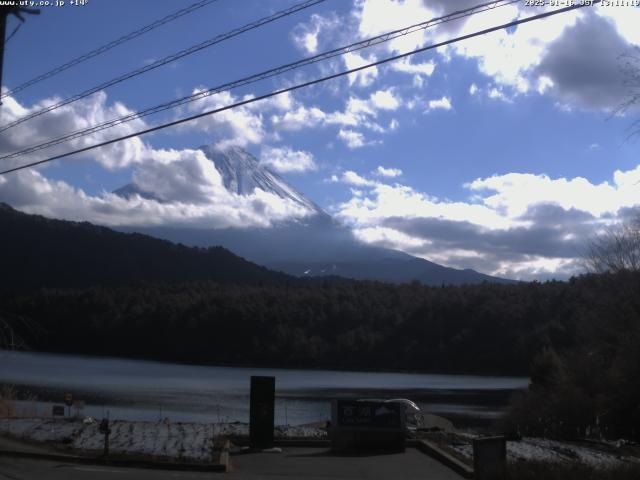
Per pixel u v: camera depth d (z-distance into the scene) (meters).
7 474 14.04
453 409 62.47
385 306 132.25
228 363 123.81
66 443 19.08
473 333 112.94
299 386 87.31
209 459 17.19
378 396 74.06
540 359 43.56
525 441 25.39
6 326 22.22
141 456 17.19
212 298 135.75
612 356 39.22
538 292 109.81
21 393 61.38
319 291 141.62
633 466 15.13
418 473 16.58
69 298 130.25
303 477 15.71
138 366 111.06
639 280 37.94
